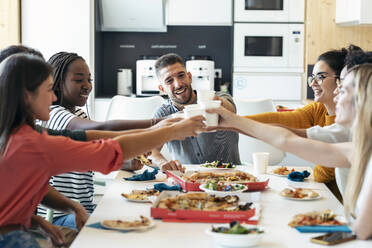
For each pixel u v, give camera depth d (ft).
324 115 8.73
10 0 15.39
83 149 4.98
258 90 16.70
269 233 4.69
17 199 4.89
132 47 18.06
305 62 16.58
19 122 4.93
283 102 16.71
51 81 5.22
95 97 16.33
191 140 9.22
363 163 4.75
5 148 4.78
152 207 5.17
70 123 7.16
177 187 6.54
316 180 7.43
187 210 5.13
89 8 15.48
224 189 6.21
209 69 16.42
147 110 12.44
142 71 16.69
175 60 9.21
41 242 6.00
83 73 7.79
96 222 5.07
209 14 16.88
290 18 16.44
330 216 5.01
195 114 5.85
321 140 6.46
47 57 15.62
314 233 4.70
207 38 18.04
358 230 4.48
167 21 17.01
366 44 16.16
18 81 4.90
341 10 15.90
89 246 4.33
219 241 4.33
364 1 15.03
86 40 15.58
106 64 18.08
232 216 5.07
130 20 17.08
